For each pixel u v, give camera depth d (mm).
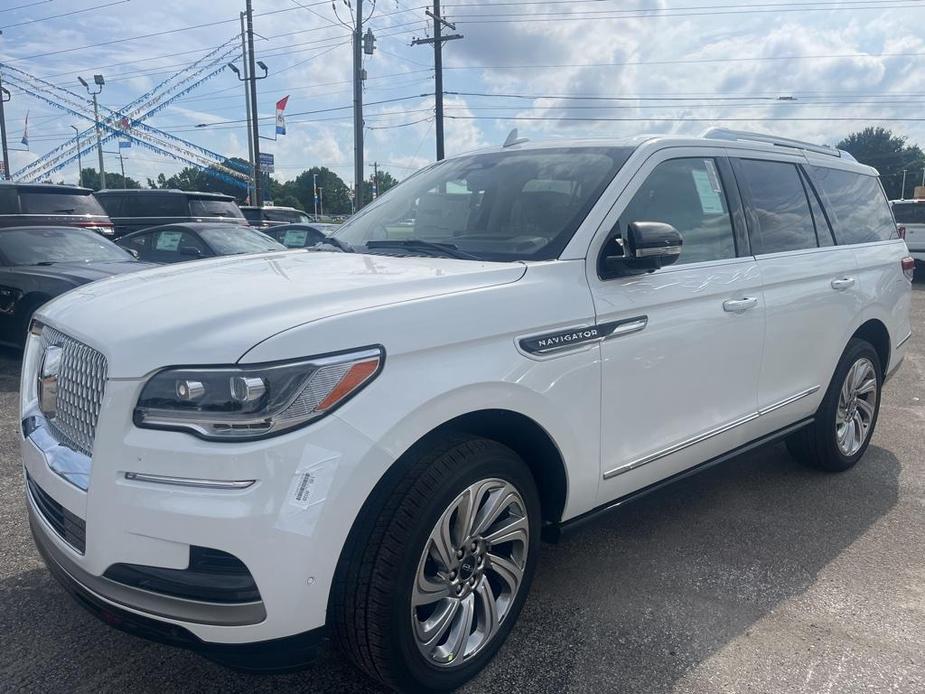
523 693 2639
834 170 4770
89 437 2346
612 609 3182
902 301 5168
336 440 2137
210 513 2021
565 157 3543
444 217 3562
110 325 2328
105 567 2176
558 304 2787
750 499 4406
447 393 2375
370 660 2355
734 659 2844
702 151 3705
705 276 3436
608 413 2986
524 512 2738
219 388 2051
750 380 3771
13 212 13023
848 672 2768
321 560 2133
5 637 2930
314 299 2365
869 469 4945
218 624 2084
